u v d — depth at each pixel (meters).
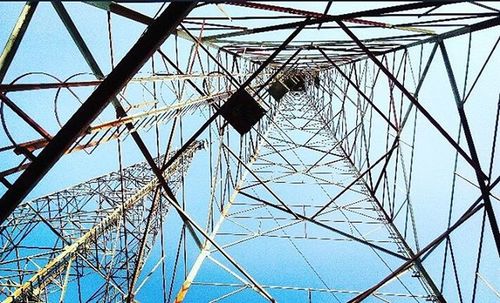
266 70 20.42
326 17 5.21
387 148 10.22
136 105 7.17
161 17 3.05
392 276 6.05
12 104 3.62
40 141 4.42
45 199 16.33
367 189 11.70
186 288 7.22
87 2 4.65
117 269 13.66
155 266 9.81
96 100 3.19
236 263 6.66
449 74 6.48
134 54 3.12
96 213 15.77
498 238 5.41
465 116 5.96
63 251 11.99
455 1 3.41
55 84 4.08
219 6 5.24
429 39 7.34
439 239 5.98
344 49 10.03
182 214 7.05
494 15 5.63
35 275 10.63
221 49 12.06
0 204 3.24
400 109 9.25
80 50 4.77
